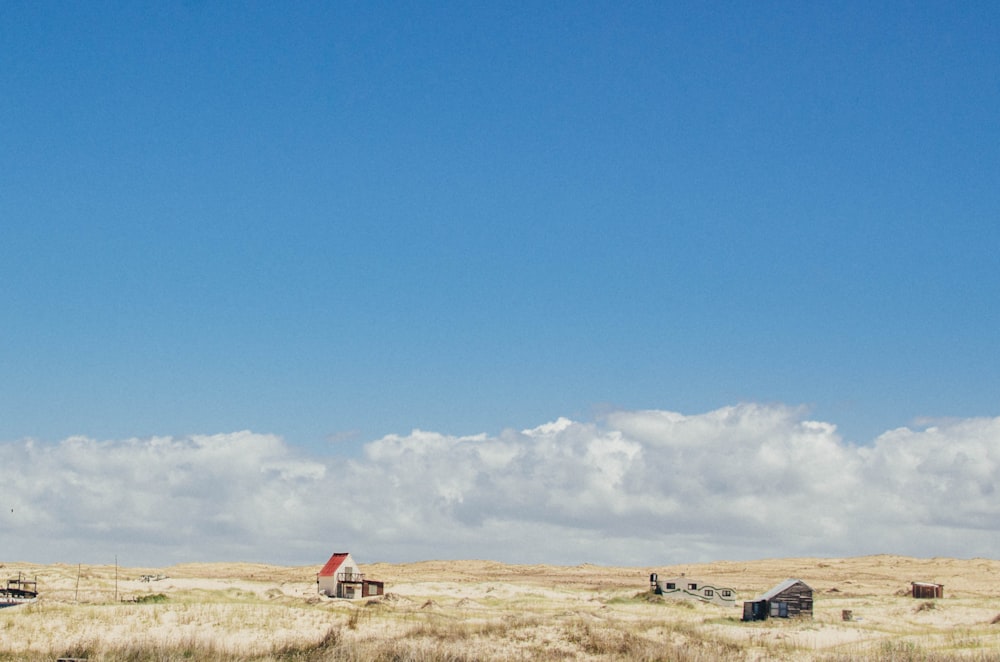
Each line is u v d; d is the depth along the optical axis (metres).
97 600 95.06
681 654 58.88
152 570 194.50
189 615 68.94
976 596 135.62
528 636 61.38
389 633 64.56
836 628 83.75
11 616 66.69
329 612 73.44
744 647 64.12
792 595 97.25
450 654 56.53
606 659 57.25
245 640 62.34
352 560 118.19
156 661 55.19
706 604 118.38
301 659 56.28
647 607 112.06
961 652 63.72
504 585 134.50
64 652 56.50
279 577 193.25
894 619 94.75
